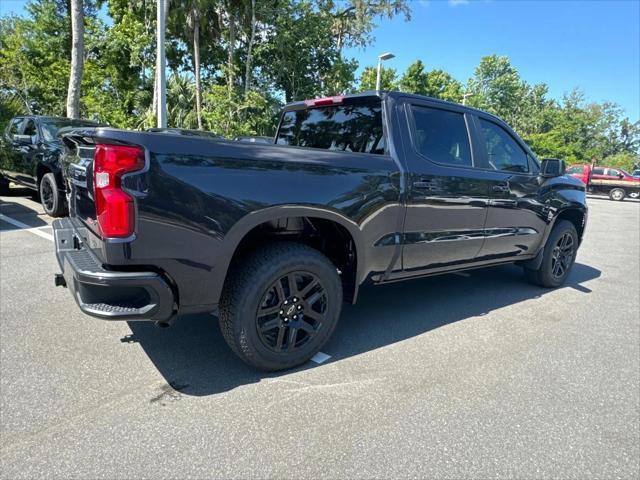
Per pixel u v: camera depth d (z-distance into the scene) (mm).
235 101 21750
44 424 2236
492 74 64562
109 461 1988
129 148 2148
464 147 3834
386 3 26328
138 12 23875
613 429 2389
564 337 3656
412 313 4105
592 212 16188
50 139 7312
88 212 2473
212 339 3303
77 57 13070
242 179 2457
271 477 1933
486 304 4453
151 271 2262
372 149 3396
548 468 2066
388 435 2256
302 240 3158
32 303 3855
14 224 7039
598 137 62562
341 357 3127
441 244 3609
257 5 22781
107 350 3068
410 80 37250
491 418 2445
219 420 2328
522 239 4453
